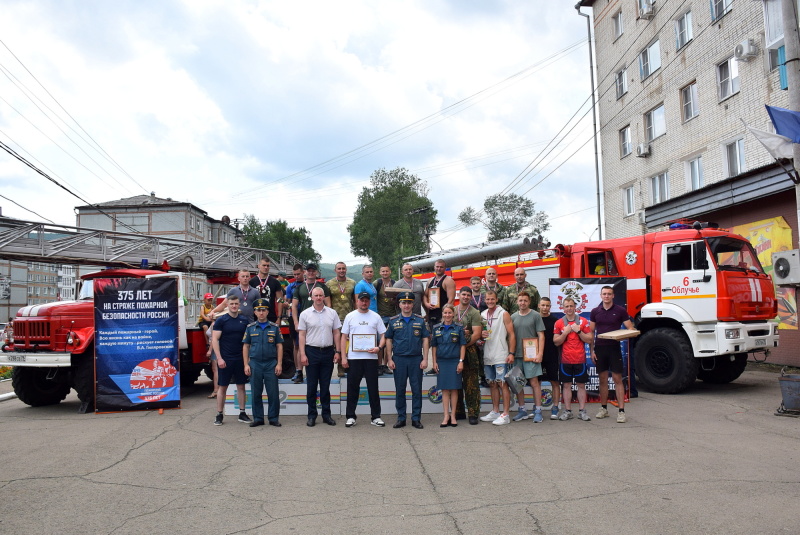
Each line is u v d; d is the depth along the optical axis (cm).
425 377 915
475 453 647
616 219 2394
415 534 407
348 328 830
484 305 931
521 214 5819
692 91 1922
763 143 930
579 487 512
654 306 1045
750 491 493
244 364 828
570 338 824
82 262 2080
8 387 1305
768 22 1249
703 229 1061
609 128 2452
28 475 568
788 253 938
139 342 966
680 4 1953
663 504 464
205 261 2470
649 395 1020
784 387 821
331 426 817
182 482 541
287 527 423
